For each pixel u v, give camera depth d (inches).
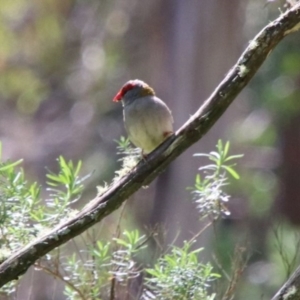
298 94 660.1
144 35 690.2
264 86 661.9
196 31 560.7
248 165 705.6
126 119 264.2
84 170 655.8
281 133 690.8
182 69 563.2
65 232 197.6
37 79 768.9
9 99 778.2
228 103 208.8
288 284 198.4
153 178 208.1
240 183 676.7
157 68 613.6
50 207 223.1
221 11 561.0
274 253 586.6
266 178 705.6
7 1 780.6
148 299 205.5
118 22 717.3
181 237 509.0
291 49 644.1
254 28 645.3
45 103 759.7
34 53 775.7
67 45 759.7
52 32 765.9
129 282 229.3
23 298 324.8
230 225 658.8
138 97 265.9
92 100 727.1
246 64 208.7
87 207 202.2
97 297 213.3
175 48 569.3
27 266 195.2
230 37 564.7
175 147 207.8
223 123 569.3
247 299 571.2
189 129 208.8
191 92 560.7
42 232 201.5
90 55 737.6
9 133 744.3
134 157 218.5
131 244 213.9
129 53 710.5
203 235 488.4
